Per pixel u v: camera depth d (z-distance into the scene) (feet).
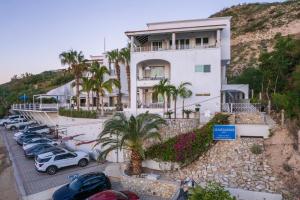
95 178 53.31
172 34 97.50
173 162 63.93
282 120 68.90
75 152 76.74
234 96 124.98
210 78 93.66
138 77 103.81
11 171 73.15
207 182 53.67
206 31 99.04
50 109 131.23
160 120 65.51
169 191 52.80
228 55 101.50
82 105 152.05
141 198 52.65
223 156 63.67
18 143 108.88
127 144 63.36
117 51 126.21
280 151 59.98
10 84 366.43
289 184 50.06
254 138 68.49
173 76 96.63
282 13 290.15
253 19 314.76
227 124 71.41
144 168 66.95
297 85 73.77
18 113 196.65
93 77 115.96
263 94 111.75
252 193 47.39
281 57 100.27
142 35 101.35
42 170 68.39
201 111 89.71
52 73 350.64
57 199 47.88
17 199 53.47
